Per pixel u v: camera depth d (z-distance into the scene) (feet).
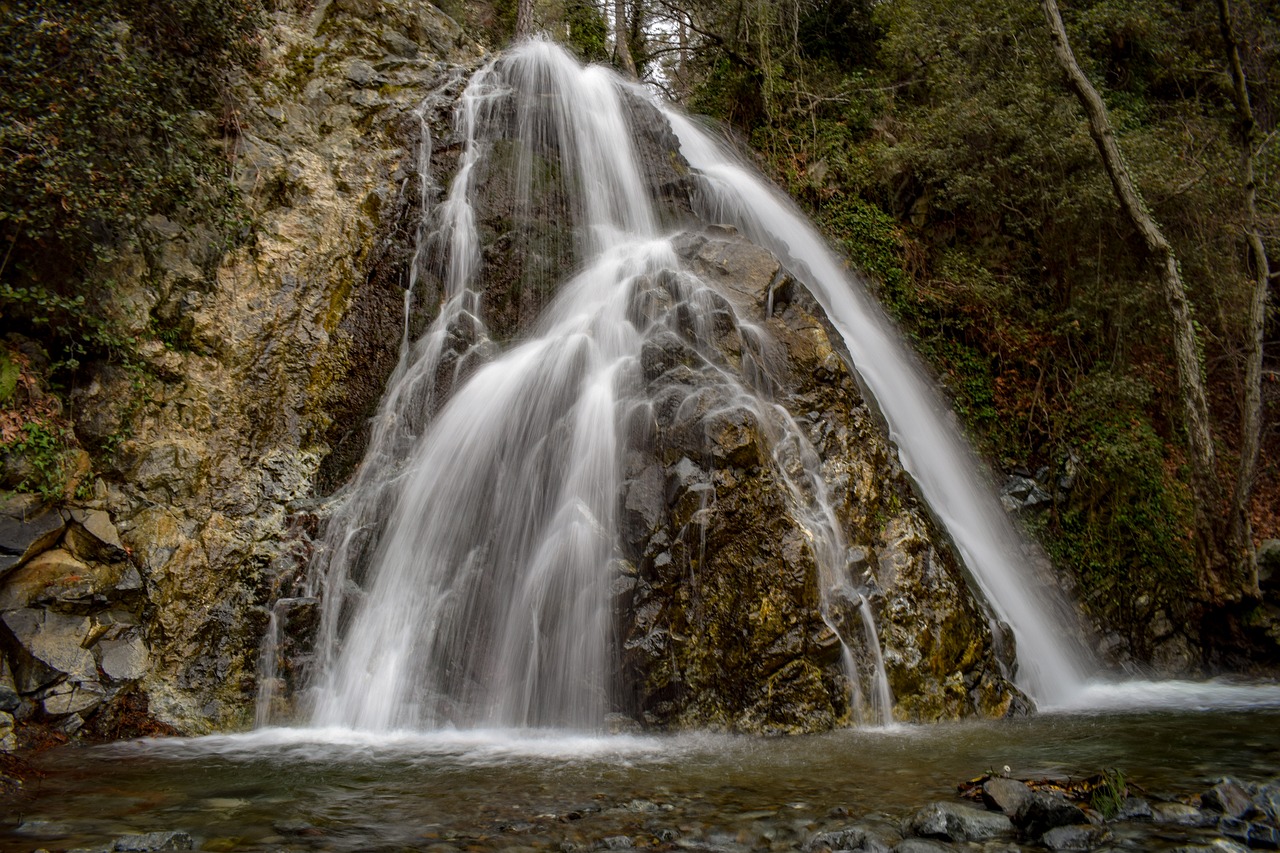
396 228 32.73
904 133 46.57
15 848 11.84
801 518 22.67
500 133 37.45
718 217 38.06
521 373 27.27
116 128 24.44
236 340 27.09
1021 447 38.09
